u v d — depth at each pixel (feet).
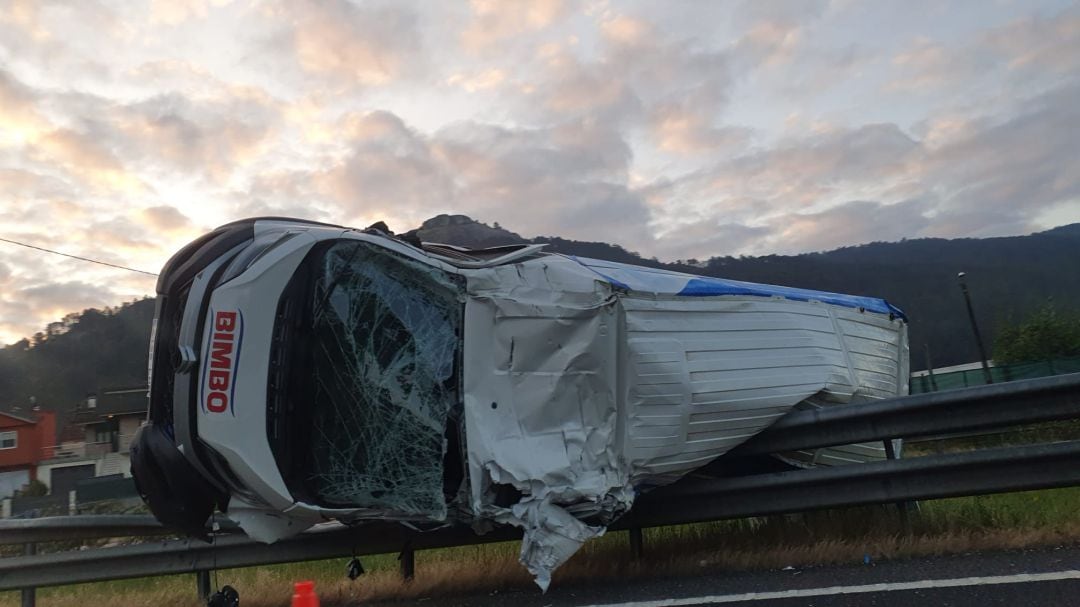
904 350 23.08
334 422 14.48
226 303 13.74
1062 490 20.03
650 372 16.21
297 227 14.90
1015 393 15.72
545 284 15.96
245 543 18.44
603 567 16.29
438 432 14.52
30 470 161.79
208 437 13.25
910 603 12.03
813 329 20.01
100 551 19.15
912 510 16.85
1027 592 11.80
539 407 15.26
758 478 16.56
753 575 14.69
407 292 15.25
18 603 22.20
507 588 16.34
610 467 15.65
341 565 21.79
